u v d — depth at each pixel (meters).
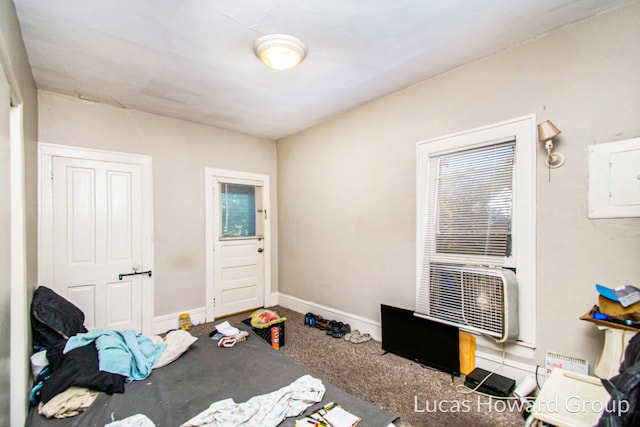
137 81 2.65
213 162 3.93
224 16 1.80
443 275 2.51
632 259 1.74
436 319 2.49
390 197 3.03
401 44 2.14
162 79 2.62
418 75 2.63
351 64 2.41
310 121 3.78
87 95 2.91
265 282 4.43
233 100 3.10
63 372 1.58
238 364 1.88
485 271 2.20
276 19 1.84
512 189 2.18
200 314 3.75
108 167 3.13
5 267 1.35
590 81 1.87
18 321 1.64
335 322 3.48
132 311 3.25
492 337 2.24
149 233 3.37
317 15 1.81
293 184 4.29
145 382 1.67
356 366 2.58
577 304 1.92
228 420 1.28
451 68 2.52
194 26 1.90
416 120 2.79
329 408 1.41
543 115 2.05
